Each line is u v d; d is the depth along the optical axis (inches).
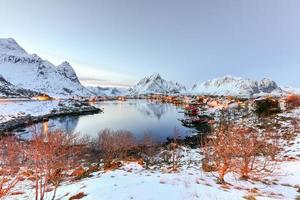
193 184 588.4
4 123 2989.7
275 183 677.3
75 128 3341.5
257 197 492.4
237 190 562.6
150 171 855.1
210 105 6540.4
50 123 3649.1
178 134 2834.6
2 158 521.7
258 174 732.0
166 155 1569.9
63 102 6451.8
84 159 1417.3
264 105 2733.8
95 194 499.8
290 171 790.5
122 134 2143.2
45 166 521.3
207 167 891.4
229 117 3449.8
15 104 4990.2
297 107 2689.5
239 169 763.4
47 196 561.9
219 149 685.9
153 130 3253.0
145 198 448.1
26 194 574.2
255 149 716.7
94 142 2090.3
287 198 523.5
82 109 6023.6
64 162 848.9
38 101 6323.8
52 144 546.6
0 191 439.2
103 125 3764.8
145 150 1792.6
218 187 581.6
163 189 515.5
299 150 1146.0
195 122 3858.3
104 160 1369.3
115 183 594.6
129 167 932.6
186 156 1515.7
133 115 5497.1
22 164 589.0
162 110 6998.0
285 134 1589.6
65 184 680.4
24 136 2212.1
